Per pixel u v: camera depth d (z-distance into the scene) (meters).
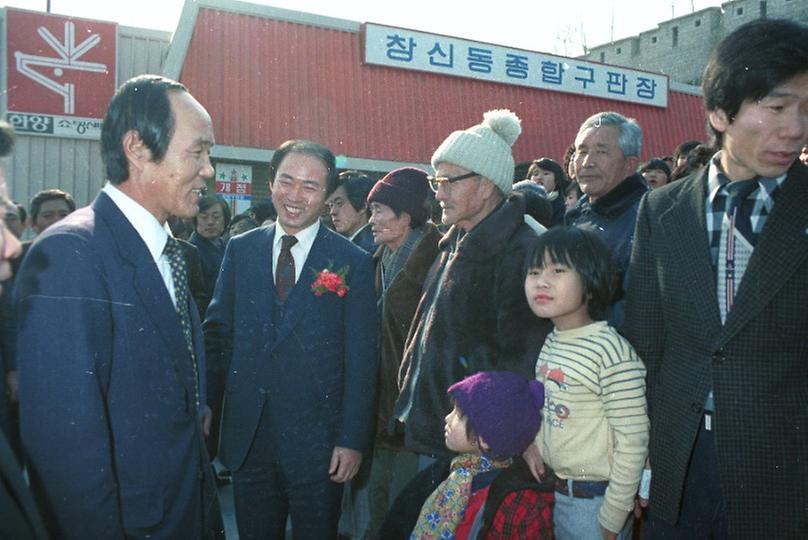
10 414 1.73
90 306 1.49
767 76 1.52
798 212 1.62
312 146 2.46
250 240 2.58
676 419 1.76
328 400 2.41
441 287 2.31
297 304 2.39
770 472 1.61
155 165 1.63
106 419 1.51
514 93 12.21
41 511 1.44
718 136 1.78
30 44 8.80
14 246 1.34
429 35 11.32
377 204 3.17
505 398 1.94
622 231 2.66
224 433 2.46
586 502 1.95
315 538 2.40
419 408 2.29
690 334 1.74
